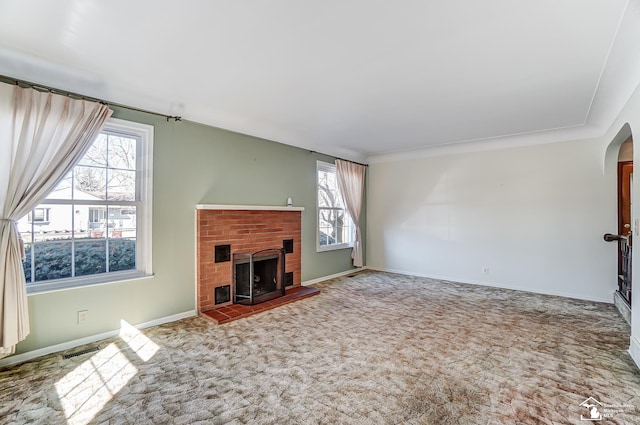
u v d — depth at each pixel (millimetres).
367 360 2557
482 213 5250
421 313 3758
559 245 4602
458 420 1819
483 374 2340
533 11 1857
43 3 1797
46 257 2758
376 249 6547
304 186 5250
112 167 3137
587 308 3969
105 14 1901
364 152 6141
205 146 3840
